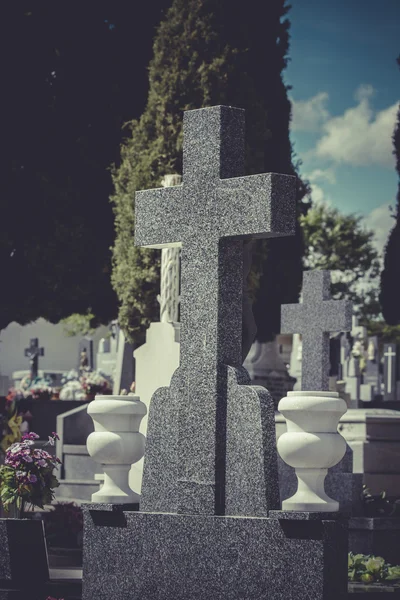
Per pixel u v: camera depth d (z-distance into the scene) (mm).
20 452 11523
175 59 21812
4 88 26000
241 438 8930
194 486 9102
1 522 10664
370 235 55812
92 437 9695
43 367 60656
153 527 9203
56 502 18656
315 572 8359
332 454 8781
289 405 8859
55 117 26219
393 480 17188
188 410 9203
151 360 16375
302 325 17547
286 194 8992
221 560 8797
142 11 26672
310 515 8367
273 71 25828
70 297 26109
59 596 10516
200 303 9250
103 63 26609
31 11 26250
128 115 26594
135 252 21328
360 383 40656
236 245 9289
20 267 25891
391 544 13438
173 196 9523
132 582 9297
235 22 22031
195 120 9422
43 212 25891
